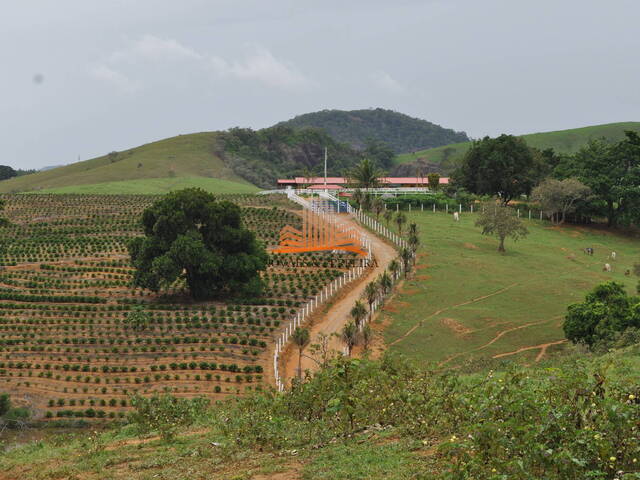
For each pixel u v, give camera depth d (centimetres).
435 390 1977
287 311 5922
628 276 7519
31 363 5084
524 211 10862
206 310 5991
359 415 1861
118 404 4550
